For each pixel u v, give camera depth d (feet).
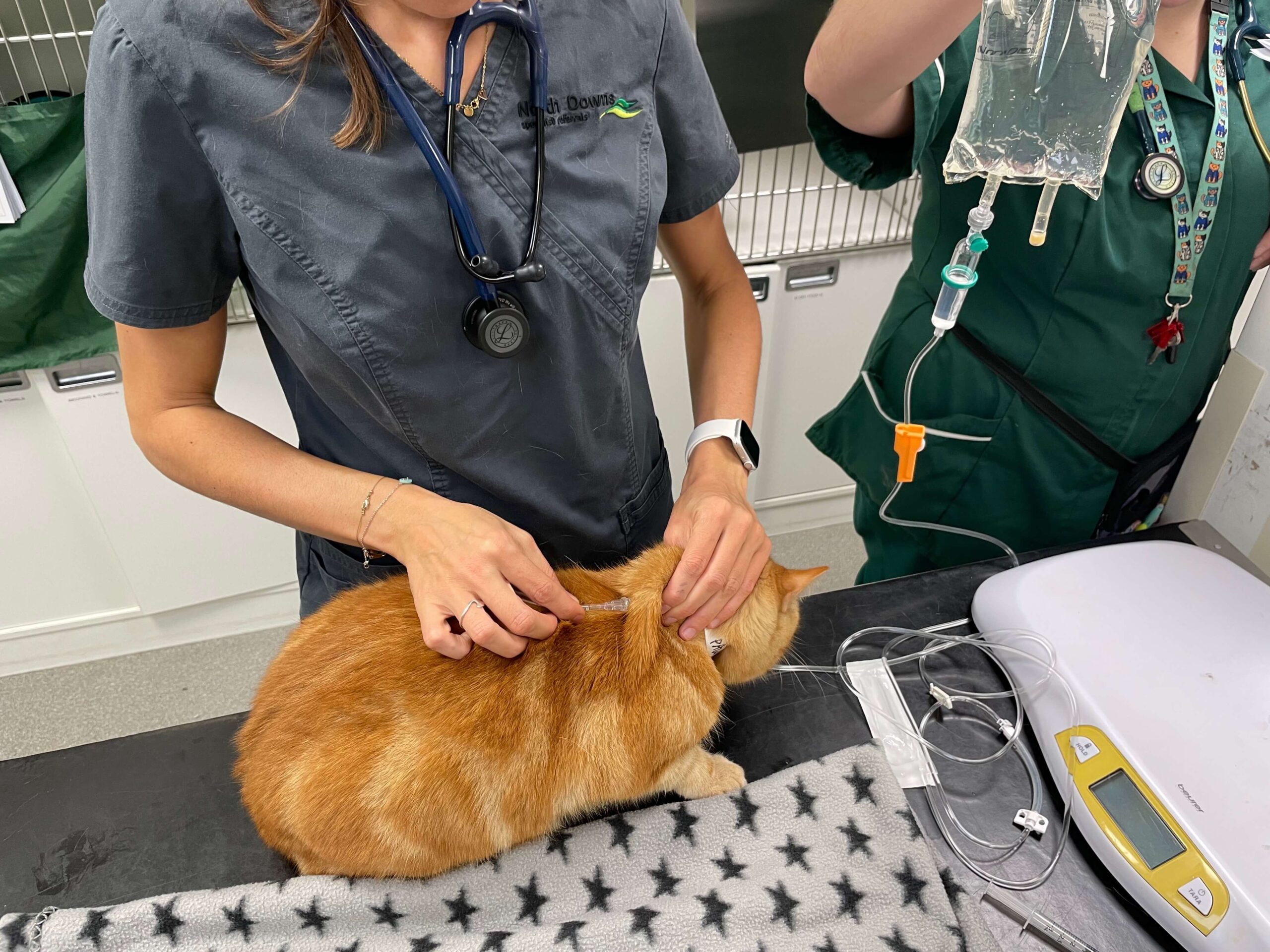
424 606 2.47
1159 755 2.42
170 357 2.59
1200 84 3.21
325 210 2.28
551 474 3.04
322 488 2.65
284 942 2.33
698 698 2.71
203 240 2.41
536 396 2.77
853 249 6.26
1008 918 2.38
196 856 2.59
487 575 2.43
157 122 2.15
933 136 3.29
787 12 5.28
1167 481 3.82
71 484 6.13
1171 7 2.87
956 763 2.77
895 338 4.07
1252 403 3.32
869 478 4.29
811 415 7.21
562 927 2.30
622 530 3.46
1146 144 3.14
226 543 6.59
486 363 2.62
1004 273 3.54
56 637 6.89
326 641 2.79
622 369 2.92
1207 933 2.15
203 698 6.79
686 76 2.80
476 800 2.49
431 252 2.39
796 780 2.63
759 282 6.21
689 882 2.43
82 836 2.63
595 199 2.56
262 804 2.50
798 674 3.09
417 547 2.54
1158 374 3.53
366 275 2.35
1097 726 2.55
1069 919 2.37
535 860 2.53
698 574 2.73
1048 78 2.20
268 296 2.48
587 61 2.48
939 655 3.08
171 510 6.29
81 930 2.30
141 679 6.95
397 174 2.28
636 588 2.87
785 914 2.32
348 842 2.43
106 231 2.29
